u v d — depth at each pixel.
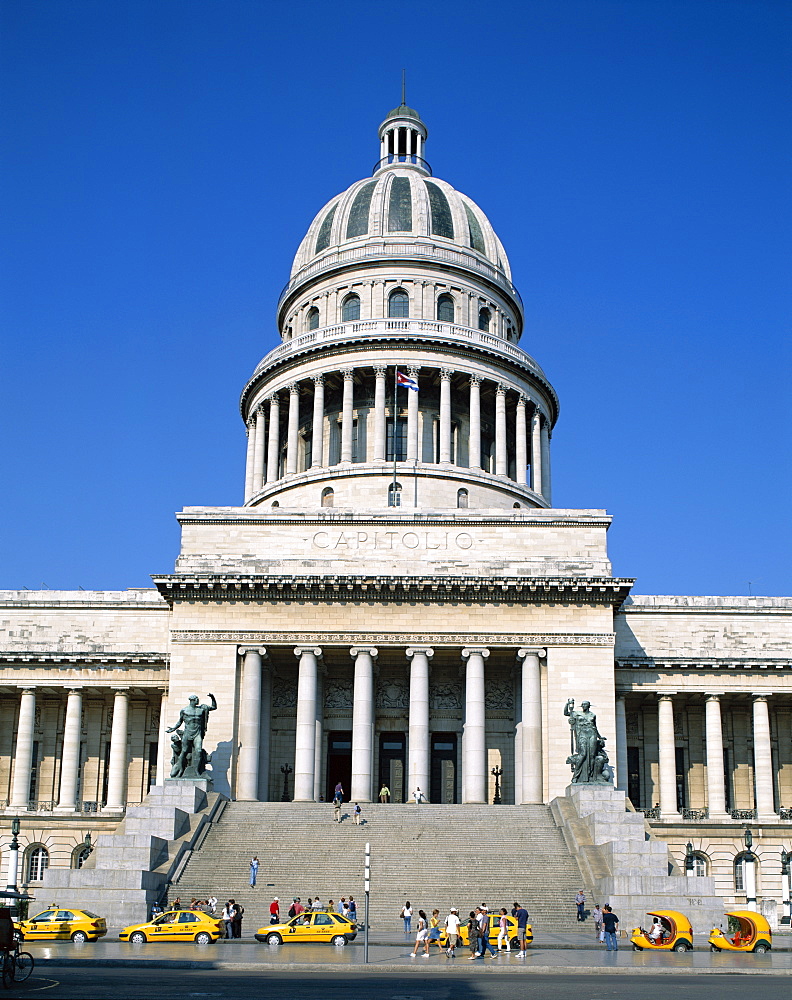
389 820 74.56
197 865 66.94
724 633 95.81
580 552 91.12
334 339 114.50
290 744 91.25
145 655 93.31
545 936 58.41
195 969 43.75
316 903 59.94
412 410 112.12
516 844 69.81
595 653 87.00
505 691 92.00
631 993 36.78
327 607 88.12
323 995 35.12
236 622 87.81
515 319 128.88
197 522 91.88
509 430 119.12
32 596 97.81
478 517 91.81
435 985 38.75
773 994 36.78
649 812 92.50
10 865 77.62
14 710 97.88
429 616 87.94
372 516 91.62
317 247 127.31
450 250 123.19
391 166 136.88
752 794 95.31
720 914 59.97
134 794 95.50
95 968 43.72
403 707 92.56
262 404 119.62
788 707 97.00
